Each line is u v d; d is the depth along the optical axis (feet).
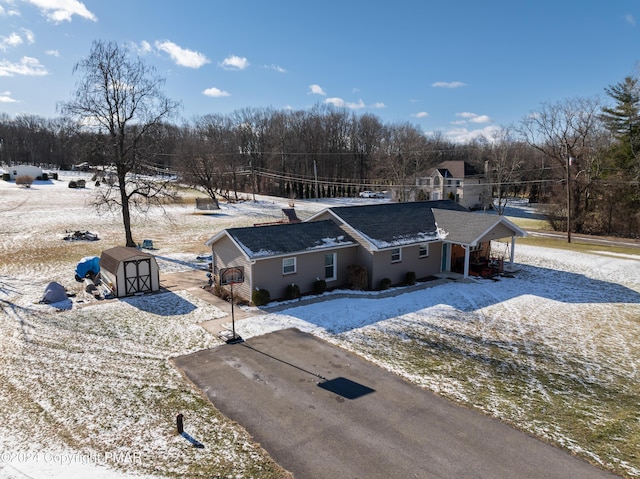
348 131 299.17
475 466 29.50
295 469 28.96
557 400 38.55
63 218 147.33
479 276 81.76
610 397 39.29
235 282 52.54
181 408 36.24
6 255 93.86
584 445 32.22
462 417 35.50
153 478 27.86
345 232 74.59
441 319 59.00
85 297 65.98
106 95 93.50
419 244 77.51
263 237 66.39
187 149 252.21
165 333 52.29
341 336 52.26
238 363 44.73
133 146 98.53
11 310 59.67
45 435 32.27
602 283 78.79
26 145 421.18
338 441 32.04
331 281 72.23
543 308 64.49
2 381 40.14
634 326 57.62
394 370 43.65
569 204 121.80
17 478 27.40
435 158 284.20
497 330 55.42
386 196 266.98
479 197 217.77
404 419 35.04
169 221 149.79
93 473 28.14
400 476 28.40
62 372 42.06
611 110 154.92
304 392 39.09
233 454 30.42
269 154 290.76
